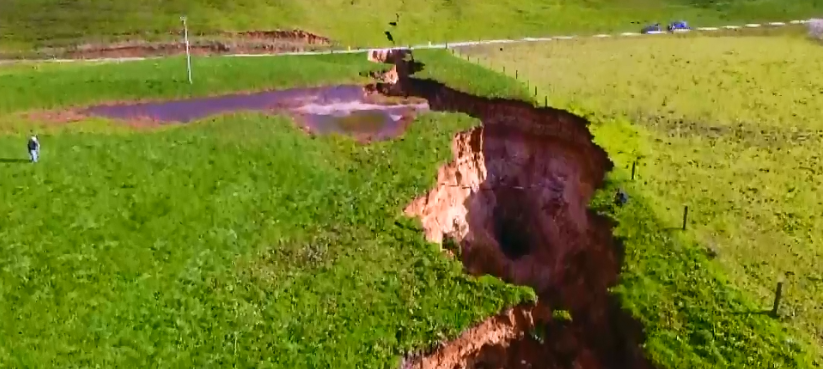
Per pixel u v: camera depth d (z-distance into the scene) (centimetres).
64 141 4578
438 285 3186
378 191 4056
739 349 2748
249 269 3316
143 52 7469
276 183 4156
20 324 2855
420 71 6353
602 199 3916
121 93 5734
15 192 3825
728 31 8450
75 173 4103
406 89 6169
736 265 3350
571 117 4944
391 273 3281
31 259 3269
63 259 3284
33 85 5738
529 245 4703
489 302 3061
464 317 2961
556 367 3070
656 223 3644
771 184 4216
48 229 3512
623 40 8100
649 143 4806
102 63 6844
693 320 2914
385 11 8969
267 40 7850
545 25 8812
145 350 2755
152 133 4906
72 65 6781
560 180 4812
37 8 8231
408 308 3017
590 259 3722
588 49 7669
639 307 3000
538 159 5022
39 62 6988
